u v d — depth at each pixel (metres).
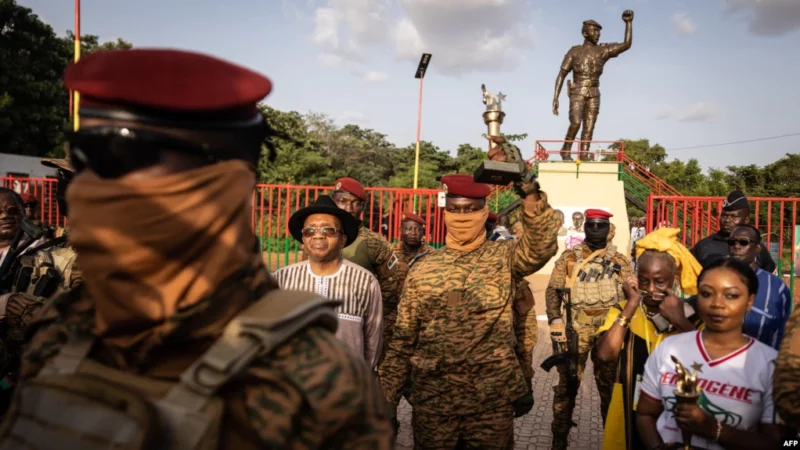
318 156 34.09
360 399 0.97
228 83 0.94
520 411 3.40
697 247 5.41
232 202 0.97
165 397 0.87
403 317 3.50
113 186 0.89
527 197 3.01
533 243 3.11
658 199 9.17
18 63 27.06
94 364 0.98
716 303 2.56
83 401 0.89
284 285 3.77
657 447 2.63
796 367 1.96
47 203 12.27
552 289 5.37
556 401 4.82
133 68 0.89
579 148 16.88
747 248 3.92
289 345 0.95
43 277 3.20
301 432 0.93
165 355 0.95
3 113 25.64
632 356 3.18
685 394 2.30
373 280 3.82
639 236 15.43
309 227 3.71
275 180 31.62
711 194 31.69
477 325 3.33
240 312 0.98
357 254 4.88
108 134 0.87
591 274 5.20
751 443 2.31
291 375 0.92
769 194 30.42
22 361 1.08
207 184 0.93
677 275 3.34
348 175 36.16
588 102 16.80
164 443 0.83
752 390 2.48
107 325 0.95
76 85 0.89
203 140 0.94
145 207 0.88
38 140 27.73
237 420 0.89
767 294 3.37
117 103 0.90
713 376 2.56
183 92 0.89
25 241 3.47
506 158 2.91
